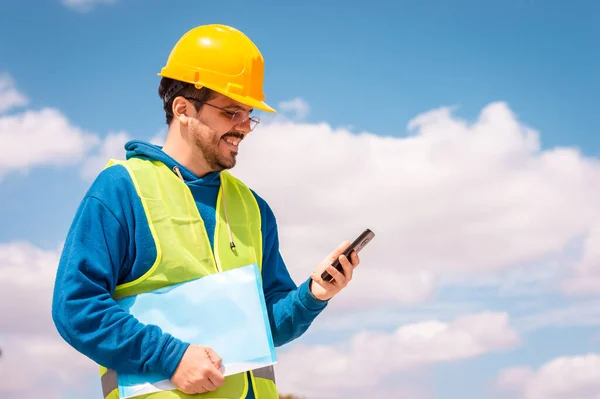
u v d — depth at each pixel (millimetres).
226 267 2426
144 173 2410
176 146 2502
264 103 2555
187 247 2373
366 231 2482
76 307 2182
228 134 2475
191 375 2172
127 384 2217
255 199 2664
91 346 2174
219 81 2463
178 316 2285
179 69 2514
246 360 2252
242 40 2549
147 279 2316
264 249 2643
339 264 2457
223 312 2295
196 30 2578
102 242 2270
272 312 2562
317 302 2494
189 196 2439
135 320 2205
